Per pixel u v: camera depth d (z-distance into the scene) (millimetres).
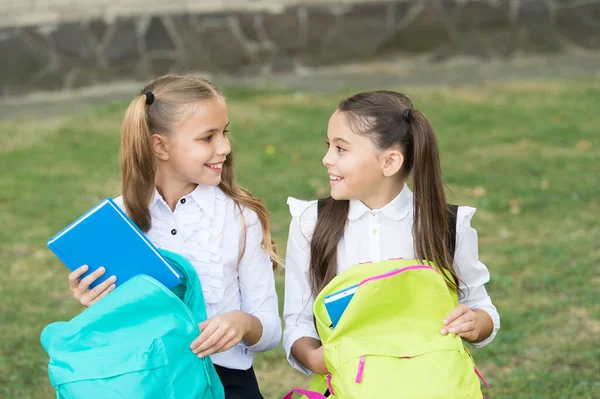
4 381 4266
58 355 2297
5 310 5191
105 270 2400
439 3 13203
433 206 2574
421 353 2305
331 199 2688
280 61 12891
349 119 2520
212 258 2607
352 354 2314
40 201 7418
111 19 12102
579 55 13719
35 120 10492
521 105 10844
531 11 13508
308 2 12805
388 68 13164
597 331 4715
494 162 8312
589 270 5582
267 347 2670
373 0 13008
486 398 3969
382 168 2541
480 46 13500
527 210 6938
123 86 12305
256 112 10570
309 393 2520
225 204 2662
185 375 2322
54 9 11867
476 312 2631
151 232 2635
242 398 2666
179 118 2504
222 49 12609
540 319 4879
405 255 2643
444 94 11484
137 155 2541
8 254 6195
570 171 7961
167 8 12297
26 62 11820
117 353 2264
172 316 2330
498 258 5875
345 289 2408
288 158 8609
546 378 4145
